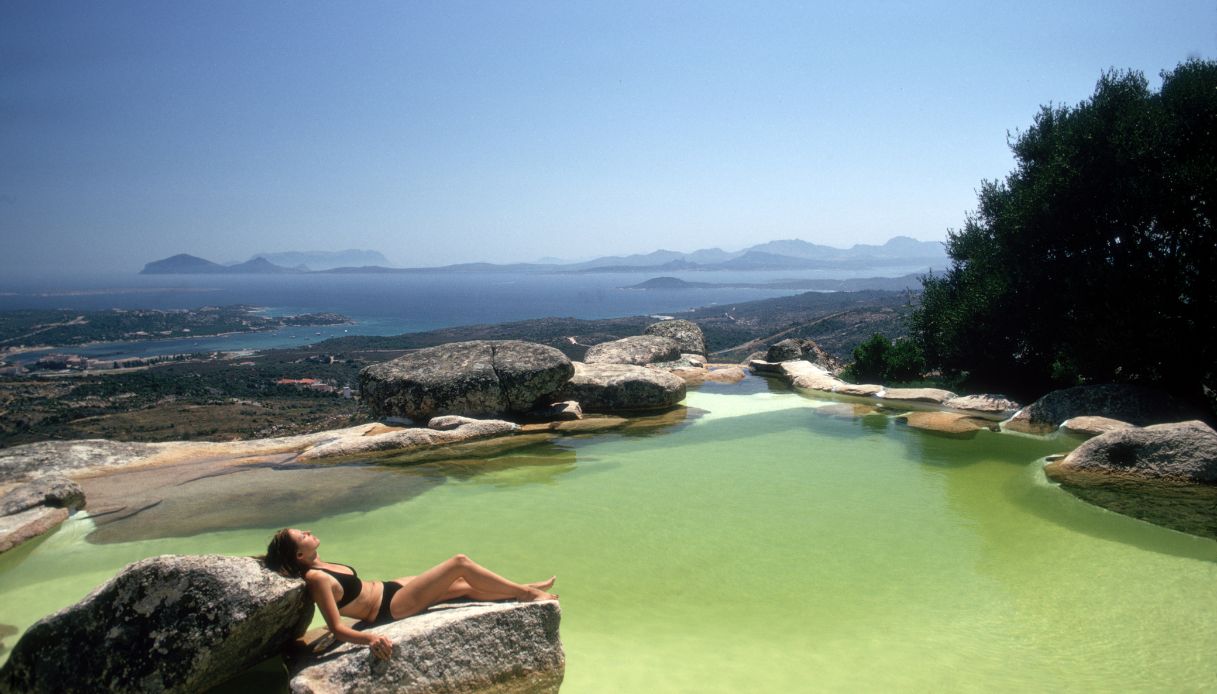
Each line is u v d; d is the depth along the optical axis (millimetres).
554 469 11156
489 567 7293
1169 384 14281
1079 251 16109
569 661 5457
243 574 4961
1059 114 17688
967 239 20312
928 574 7113
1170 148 14352
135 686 4613
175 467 11227
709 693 4988
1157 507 8523
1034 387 17828
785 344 22703
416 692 4594
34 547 7824
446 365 14719
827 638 5832
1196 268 13945
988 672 5273
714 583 6934
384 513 9031
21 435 31734
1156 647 5547
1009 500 9367
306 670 4586
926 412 15188
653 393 15844
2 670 4609
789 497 9664
